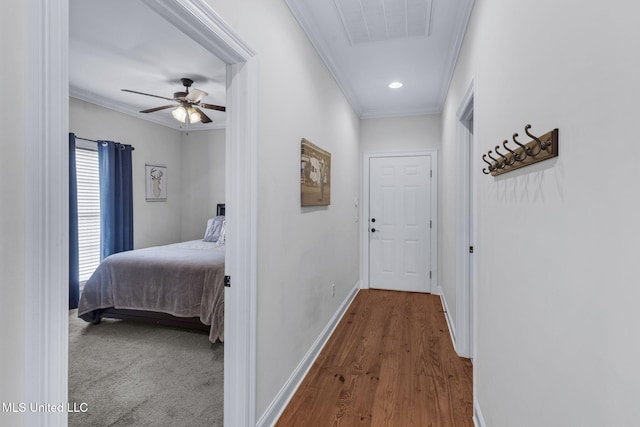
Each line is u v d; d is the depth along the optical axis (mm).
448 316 3463
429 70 3270
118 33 2662
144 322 3410
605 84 642
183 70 3391
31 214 681
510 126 1273
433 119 4492
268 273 1821
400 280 4672
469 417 1893
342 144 3633
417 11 2273
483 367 1711
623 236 586
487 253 1637
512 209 1242
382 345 2871
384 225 4711
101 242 4293
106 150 4281
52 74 710
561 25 837
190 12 1150
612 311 622
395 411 1946
